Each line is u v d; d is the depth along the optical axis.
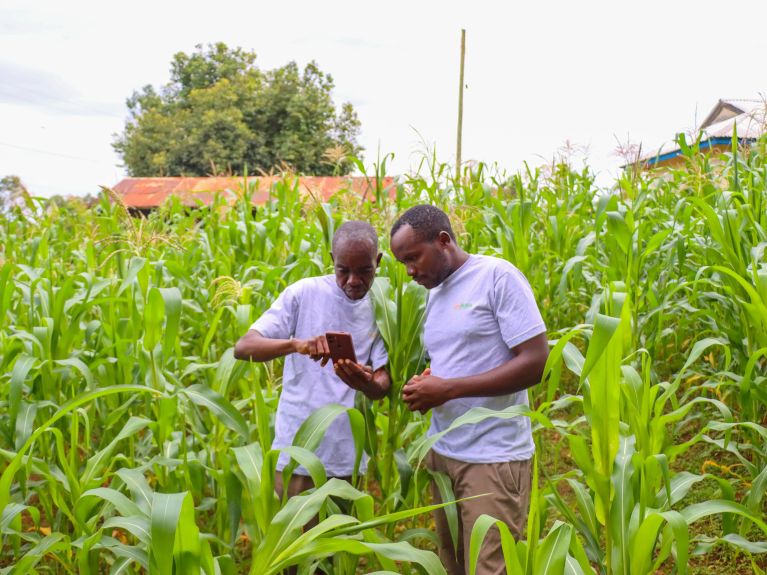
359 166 5.73
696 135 6.18
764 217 4.34
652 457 2.18
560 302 4.79
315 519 2.90
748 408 3.43
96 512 2.95
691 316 4.45
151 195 13.76
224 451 3.45
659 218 5.71
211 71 40.03
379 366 2.93
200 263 5.82
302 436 2.40
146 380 3.36
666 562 3.48
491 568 2.49
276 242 6.09
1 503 2.11
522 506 2.59
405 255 2.60
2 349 3.88
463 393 2.45
